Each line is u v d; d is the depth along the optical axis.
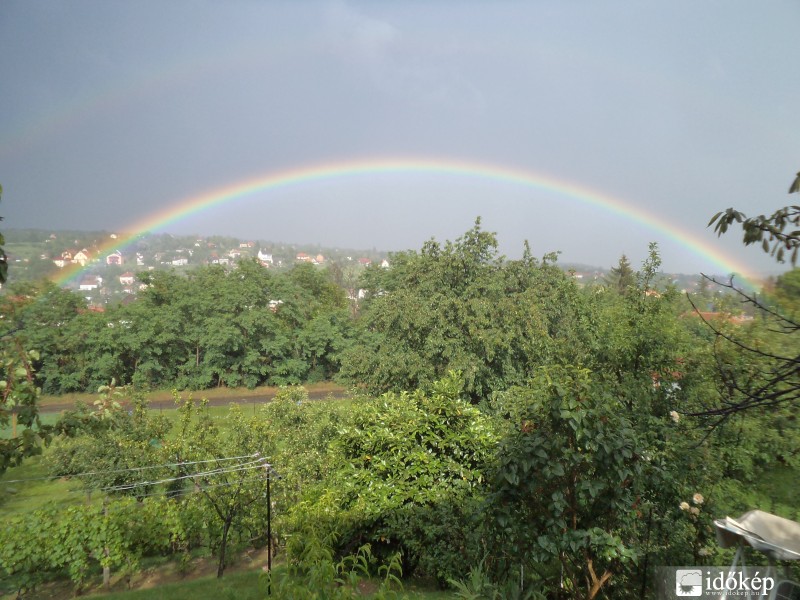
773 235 3.66
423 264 27.67
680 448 5.92
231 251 192.50
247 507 11.91
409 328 25.83
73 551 10.52
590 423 4.64
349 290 82.06
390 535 8.02
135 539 11.14
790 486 6.79
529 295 25.02
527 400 5.30
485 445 8.51
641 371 8.06
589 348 10.48
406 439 8.85
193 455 12.63
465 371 23.38
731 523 4.61
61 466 14.24
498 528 5.15
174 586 7.43
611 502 4.66
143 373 44.28
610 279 36.31
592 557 5.11
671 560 5.32
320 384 50.12
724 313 7.32
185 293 48.88
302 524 7.82
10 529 10.35
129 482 13.12
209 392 46.09
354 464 9.27
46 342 42.06
